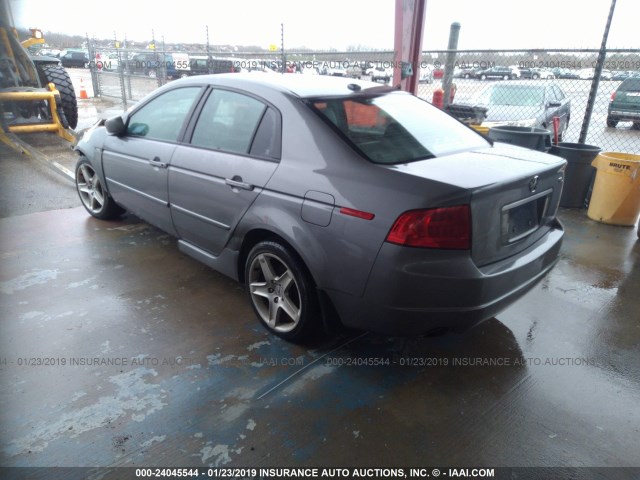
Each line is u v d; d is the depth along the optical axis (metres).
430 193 2.07
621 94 10.60
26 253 3.84
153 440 2.04
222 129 3.02
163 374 2.45
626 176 4.66
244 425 2.13
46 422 2.11
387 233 2.12
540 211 2.64
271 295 2.77
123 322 2.91
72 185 5.70
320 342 2.77
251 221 2.71
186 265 3.72
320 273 2.39
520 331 2.95
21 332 2.77
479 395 2.37
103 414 2.17
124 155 3.82
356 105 2.79
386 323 2.26
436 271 2.09
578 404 2.33
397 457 1.99
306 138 2.53
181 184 3.23
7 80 6.79
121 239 4.20
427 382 2.46
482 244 2.19
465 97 9.26
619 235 4.61
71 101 8.59
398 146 2.55
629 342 2.86
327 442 2.06
